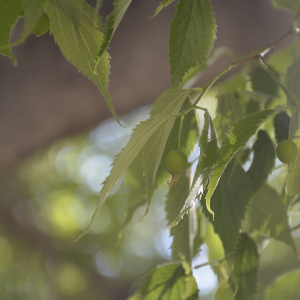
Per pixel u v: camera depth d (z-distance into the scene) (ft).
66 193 13.19
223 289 2.87
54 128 3.85
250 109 2.95
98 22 2.59
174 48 2.67
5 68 3.88
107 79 2.62
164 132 2.64
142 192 2.84
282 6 2.98
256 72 2.98
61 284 10.54
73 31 2.63
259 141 2.83
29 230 9.39
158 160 2.66
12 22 2.55
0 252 10.37
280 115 2.87
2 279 10.04
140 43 3.66
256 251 2.82
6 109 3.78
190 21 2.66
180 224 2.83
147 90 3.71
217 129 2.90
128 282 13.62
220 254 3.02
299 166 2.64
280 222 2.82
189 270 2.81
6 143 3.82
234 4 3.64
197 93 3.59
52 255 10.30
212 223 2.75
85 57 2.64
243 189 2.77
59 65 3.78
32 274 10.12
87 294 10.67
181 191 2.85
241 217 2.75
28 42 3.86
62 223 12.07
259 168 2.81
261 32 3.57
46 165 12.13
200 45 2.67
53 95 3.77
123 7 2.59
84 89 3.77
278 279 2.93
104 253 12.77
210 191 2.51
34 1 2.47
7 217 8.94
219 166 2.52
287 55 3.60
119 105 3.82
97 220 12.91
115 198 12.58
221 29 3.59
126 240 14.39
